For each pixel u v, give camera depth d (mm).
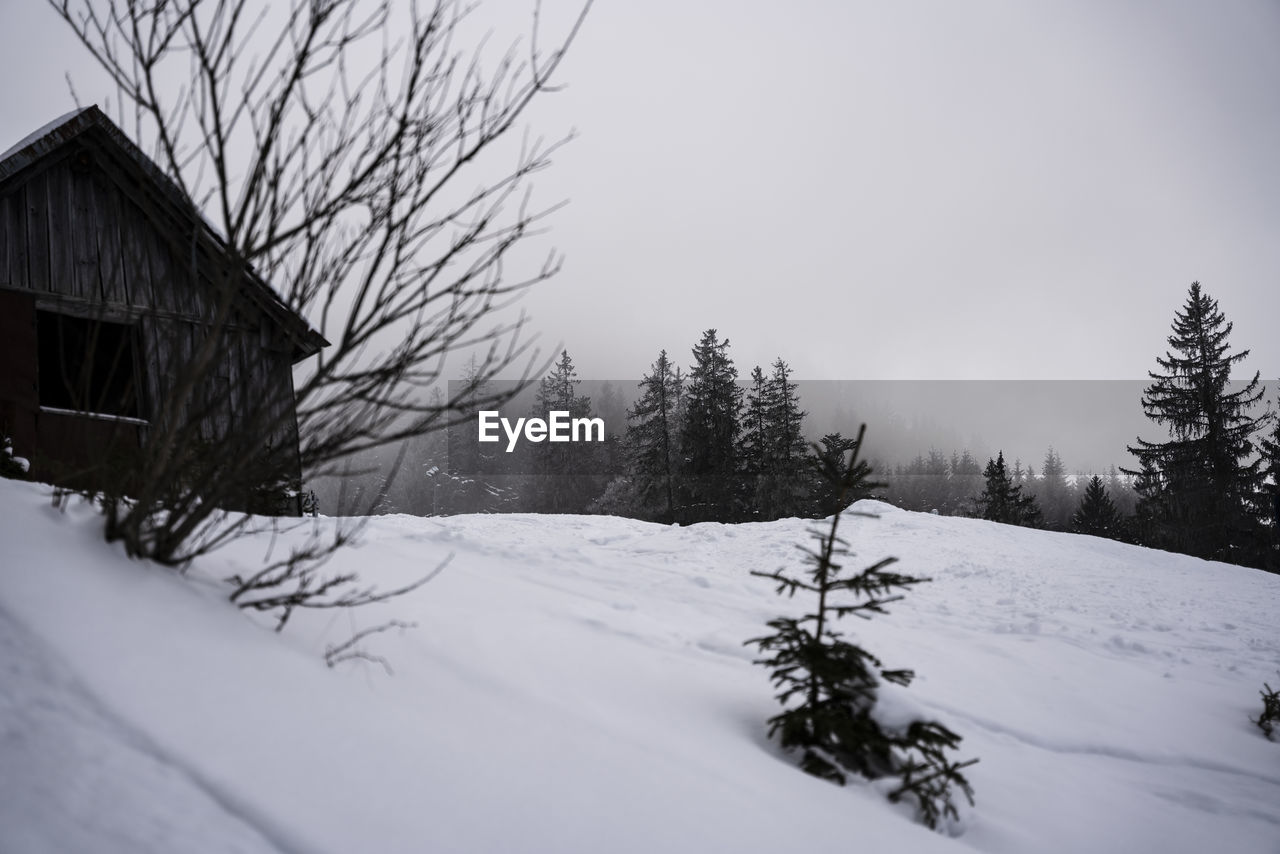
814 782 3641
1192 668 8055
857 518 17062
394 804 2174
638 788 2814
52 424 9789
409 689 3035
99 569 2727
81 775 1814
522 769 2658
